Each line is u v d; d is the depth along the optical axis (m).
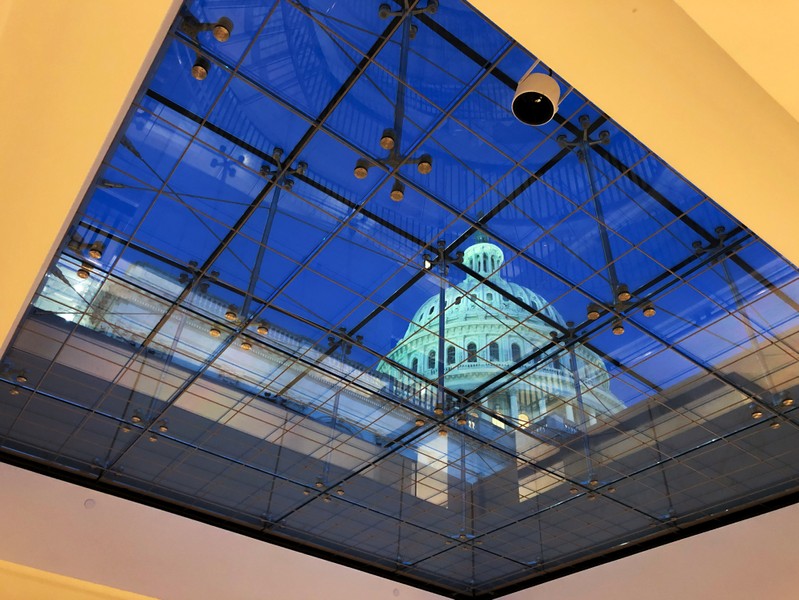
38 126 10.51
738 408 19.98
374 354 19.27
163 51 12.73
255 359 19.47
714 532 23.22
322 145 14.35
